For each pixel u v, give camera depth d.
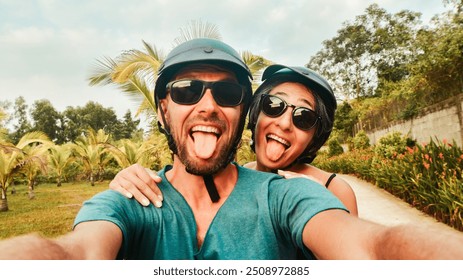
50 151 10.44
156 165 6.43
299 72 0.82
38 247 0.31
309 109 0.83
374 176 4.35
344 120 11.01
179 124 0.51
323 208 0.41
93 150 10.27
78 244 0.35
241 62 0.55
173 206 0.48
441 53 4.23
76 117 26.47
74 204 5.79
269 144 0.86
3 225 4.06
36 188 10.21
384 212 2.70
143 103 3.50
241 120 0.56
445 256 0.26
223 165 0.50
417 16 10.84
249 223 0.47
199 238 0.47
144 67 3.18
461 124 4.33
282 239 0.48
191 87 0.51
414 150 3.22
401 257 0.29
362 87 14.39
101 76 3.22
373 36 12.72
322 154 11.04
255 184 0.52
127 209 0.46
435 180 2.46
